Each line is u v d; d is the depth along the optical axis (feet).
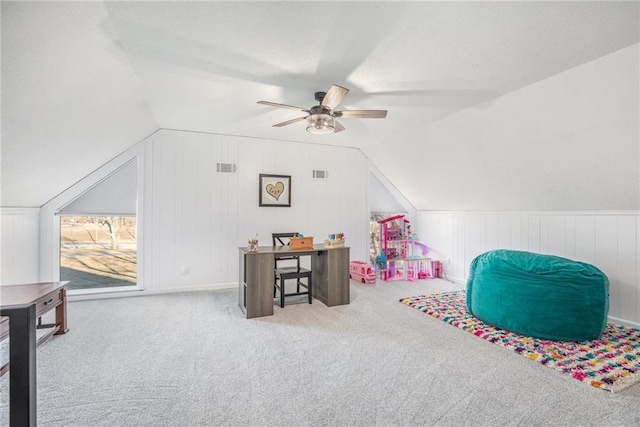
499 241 14.16
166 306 11.84
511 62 7.28
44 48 5.96
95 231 15.14
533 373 7.01
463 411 5.69
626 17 5.54
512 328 9.21
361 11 5.40
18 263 10.79
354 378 6.80
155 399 6.00
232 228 14.76
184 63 7.39
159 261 13.56
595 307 8.41
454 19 5.61
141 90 9.37
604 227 10.57
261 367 7.27
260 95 9.49
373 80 8.29
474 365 7.38
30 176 9.77
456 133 12.00
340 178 17.16
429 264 17.31
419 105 10.18
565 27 5.86
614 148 8.63
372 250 18.74
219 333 9.30
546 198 11.81
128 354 7.88
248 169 15.06
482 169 12.70
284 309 11.62
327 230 16.81
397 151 15.60
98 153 11.53
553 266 8.96
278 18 5.63
